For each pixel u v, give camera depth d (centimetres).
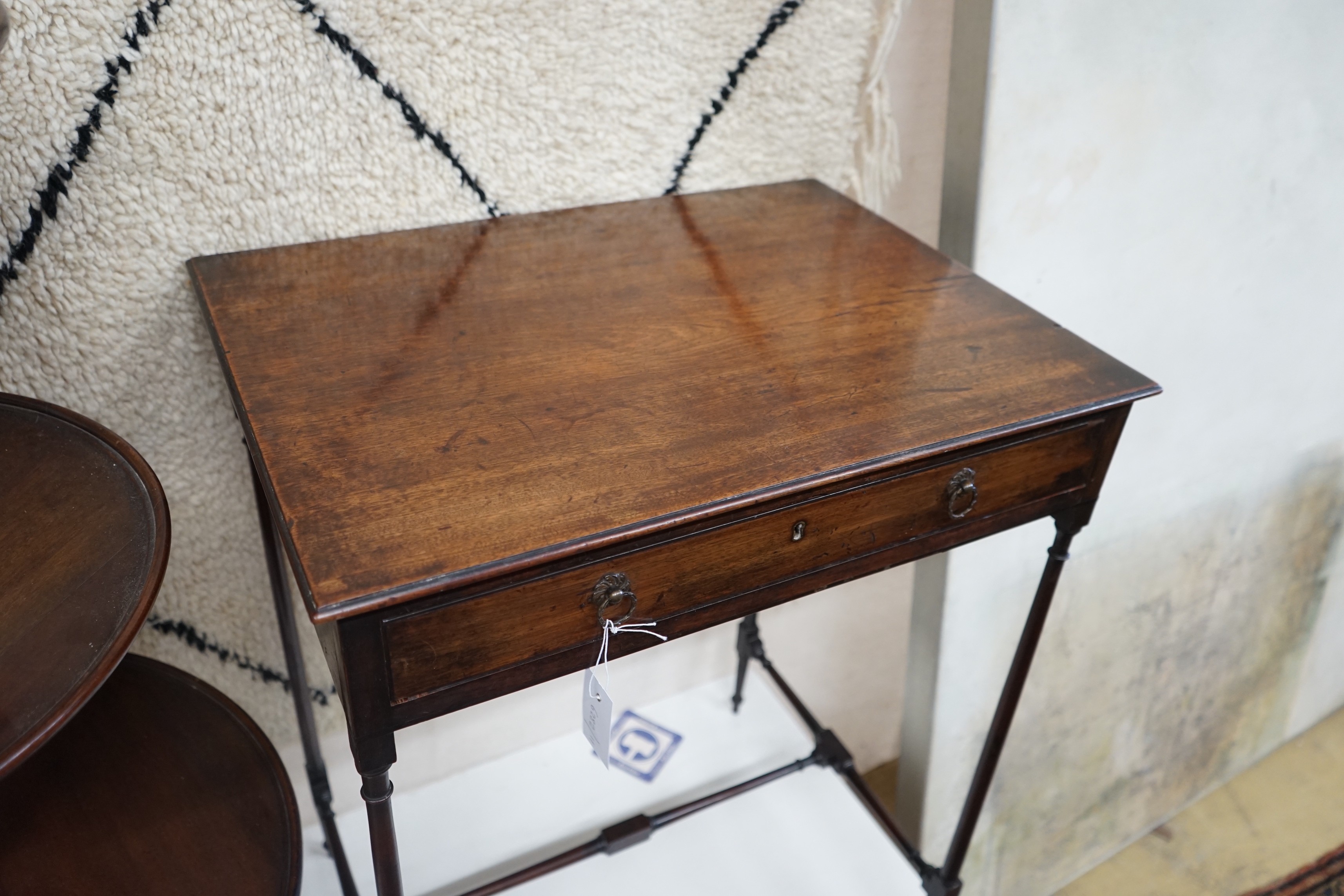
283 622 93
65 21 68
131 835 69
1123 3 102
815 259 86
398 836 111
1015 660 91
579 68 87
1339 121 124
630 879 106
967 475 69
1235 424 138
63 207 74
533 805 115
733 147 98
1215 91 113
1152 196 115
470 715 116
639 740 124
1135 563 139
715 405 65
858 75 100
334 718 109
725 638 132
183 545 91
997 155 103
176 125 75
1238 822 166
